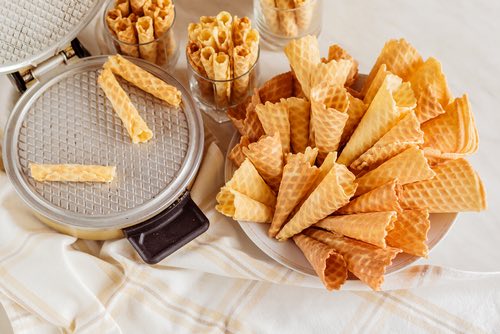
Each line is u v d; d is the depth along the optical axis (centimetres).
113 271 103
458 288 102
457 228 104
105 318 100
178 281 103
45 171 100
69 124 105
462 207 96
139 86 106
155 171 101
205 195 105
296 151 104
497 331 101
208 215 104
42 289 100
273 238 100
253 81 107
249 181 98
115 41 108
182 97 106
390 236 96
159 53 110
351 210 98
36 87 106
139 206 99
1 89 110
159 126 104
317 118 96
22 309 102
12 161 102
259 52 111
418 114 99
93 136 104
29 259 101
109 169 100
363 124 99
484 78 112
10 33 103
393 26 116
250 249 103
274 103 106
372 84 101
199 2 118
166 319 102
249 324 102
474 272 100
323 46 115
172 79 107
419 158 94
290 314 102
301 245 98
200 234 100
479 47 114
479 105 110
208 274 104
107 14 107
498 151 107
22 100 106
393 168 96
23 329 101
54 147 103
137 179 101
